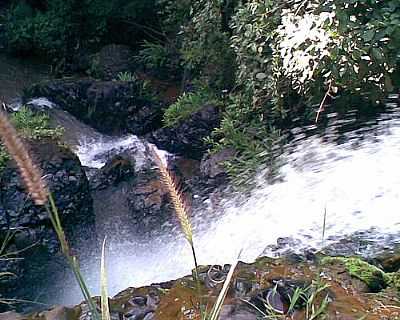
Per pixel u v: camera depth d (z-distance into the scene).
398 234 3.25
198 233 4.78
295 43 4.25
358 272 2.23
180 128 6.05
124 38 8.64
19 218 4.79
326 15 4.08
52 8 8.95
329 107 4.66
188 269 4.40
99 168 6.07
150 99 7.04
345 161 4.42
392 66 4.03
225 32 5.86
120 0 8.42
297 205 4.25
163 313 1.90
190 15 6.66
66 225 5.12
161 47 7.77
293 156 4.81
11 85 8.06
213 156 5.34
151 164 6.06
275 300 1.80
